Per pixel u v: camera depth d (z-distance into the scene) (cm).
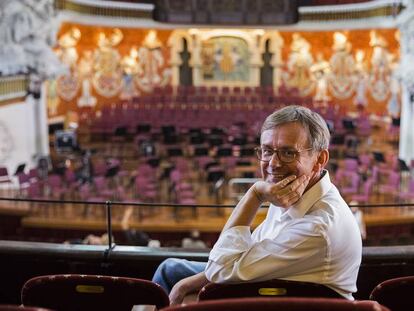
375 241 1217
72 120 2125
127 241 1089
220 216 1298
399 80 1772
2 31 1480
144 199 1385
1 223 1305
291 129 217
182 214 1311
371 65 2300
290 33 2528
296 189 216
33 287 223
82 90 2291
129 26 2247
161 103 2259
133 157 1777
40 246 344
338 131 1833
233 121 1961
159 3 2261
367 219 1259
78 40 2238
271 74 2566
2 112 1551
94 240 929
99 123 1931
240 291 214
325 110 2122
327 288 212
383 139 1973
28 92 1638
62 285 223
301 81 2533
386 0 1995
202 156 1577
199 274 241
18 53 1535
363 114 2117
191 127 1892
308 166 220
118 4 2195
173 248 342
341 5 2209
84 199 1331
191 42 2528
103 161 1684
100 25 2167
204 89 2402
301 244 210
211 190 1438
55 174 1441
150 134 1833
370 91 2312
